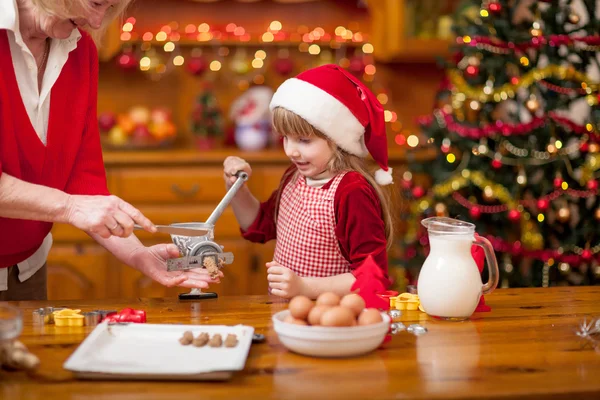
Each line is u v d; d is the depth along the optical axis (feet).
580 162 12.07
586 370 5.50
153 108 16.05
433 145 12.92
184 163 14.20
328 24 16.29
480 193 12.67
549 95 12.20
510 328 6.31
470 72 12.10
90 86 7.60
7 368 5.47
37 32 7.06
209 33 15.67
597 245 12.25
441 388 5.22
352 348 5.63
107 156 13.99
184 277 7.04
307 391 5.17
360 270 6.39
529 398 5.17
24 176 7.20
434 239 6.51
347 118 7.54
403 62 16.51
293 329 5.63
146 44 15.49
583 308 6.86
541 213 12.07
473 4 12.92
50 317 6.39
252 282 14.48
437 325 6.39
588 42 11.88
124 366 5.36
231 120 16.17
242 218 8.34
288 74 16.21
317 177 7.84
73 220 6.45
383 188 7.88
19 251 7.52
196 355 5.56
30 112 7.15
